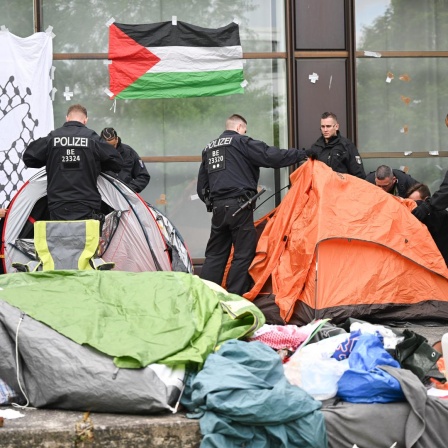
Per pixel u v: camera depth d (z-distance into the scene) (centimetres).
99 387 766
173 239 1205
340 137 1347
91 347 797
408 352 833
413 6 1499
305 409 730
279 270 1184
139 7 1461
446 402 772
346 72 1478
